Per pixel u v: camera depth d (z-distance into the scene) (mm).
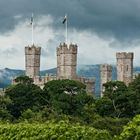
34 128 73250
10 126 75688
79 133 68750
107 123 160500
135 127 57312
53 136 70000
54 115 159500
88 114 185000
